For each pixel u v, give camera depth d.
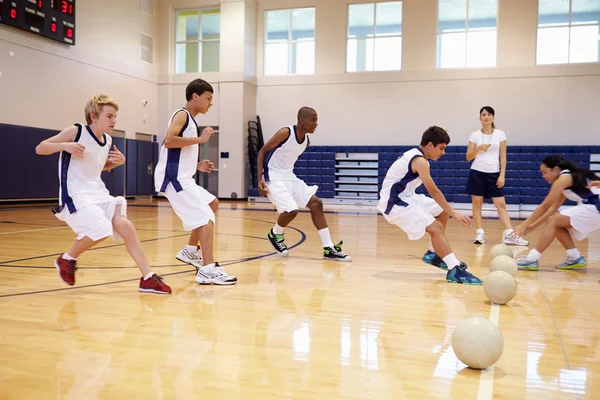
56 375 1.93
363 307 3.05
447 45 13.50
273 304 3.10
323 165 13.93
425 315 2.88
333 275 4.08
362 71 14.11
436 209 4.28
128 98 14.12
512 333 2.55
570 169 4.33
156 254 5.00
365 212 11.55
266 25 14.95
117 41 13.65
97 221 3.15
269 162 4.84
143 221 8.41
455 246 5.96
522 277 4.11
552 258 5.16
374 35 14.02
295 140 4.77
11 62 10.84
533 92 12.88
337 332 2.53
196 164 3.85
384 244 6.08
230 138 14.62
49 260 4.54
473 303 3.19
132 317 2.77
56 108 11.91
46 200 11.76
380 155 13.49
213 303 3.11
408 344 2.36
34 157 11.38
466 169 12.72
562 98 12.71
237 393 1.79
